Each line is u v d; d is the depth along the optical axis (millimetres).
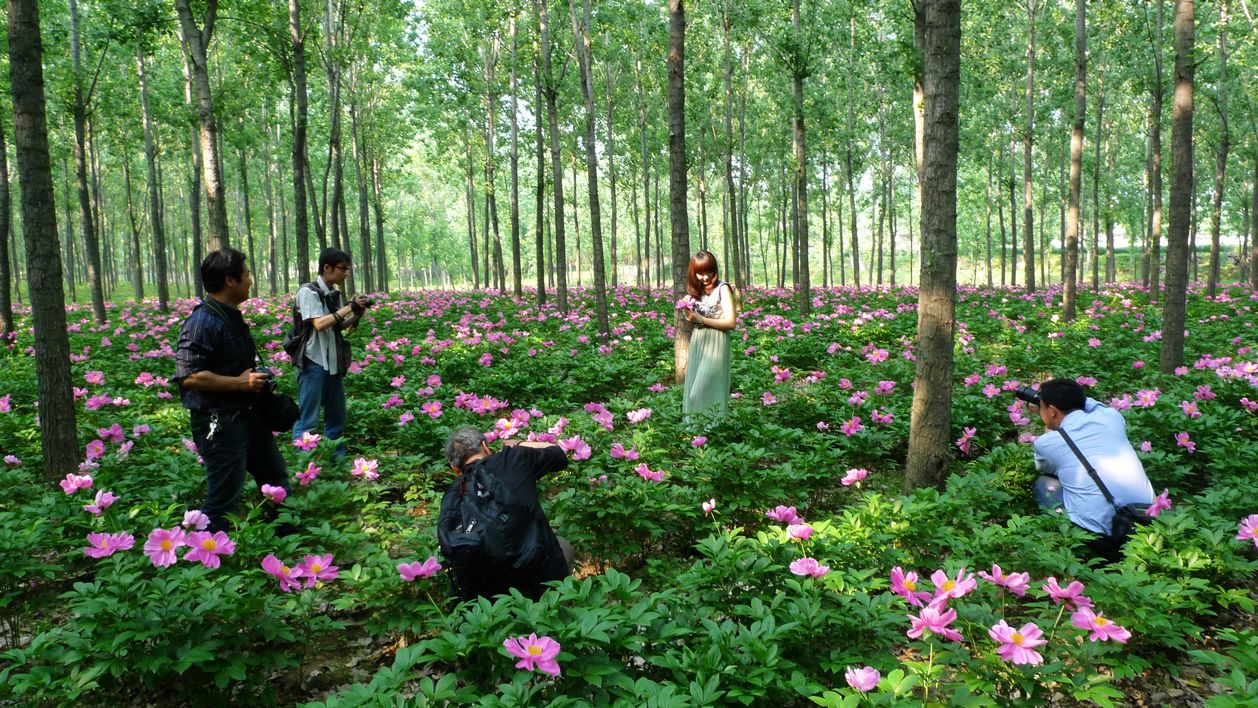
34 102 5383
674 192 10695
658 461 5832
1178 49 9617
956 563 3781
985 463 5707
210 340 4285
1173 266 9781
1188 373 8953
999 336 14461
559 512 4656
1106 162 38500
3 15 15828
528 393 9617
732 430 6816
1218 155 24141
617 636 2900
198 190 24359
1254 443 5863
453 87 26078
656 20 25281
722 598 3547
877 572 3963
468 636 2854
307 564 3240
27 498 5449
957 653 2914
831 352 11641
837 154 36094
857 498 5930
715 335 7180
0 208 14242
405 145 36562
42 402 5523
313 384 6383
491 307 22125
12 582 3996
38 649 2873
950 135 5250
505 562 3385
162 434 7297
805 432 7238
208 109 13398
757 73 28500
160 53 29172
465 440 3723
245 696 3158
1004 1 26062
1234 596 3504
